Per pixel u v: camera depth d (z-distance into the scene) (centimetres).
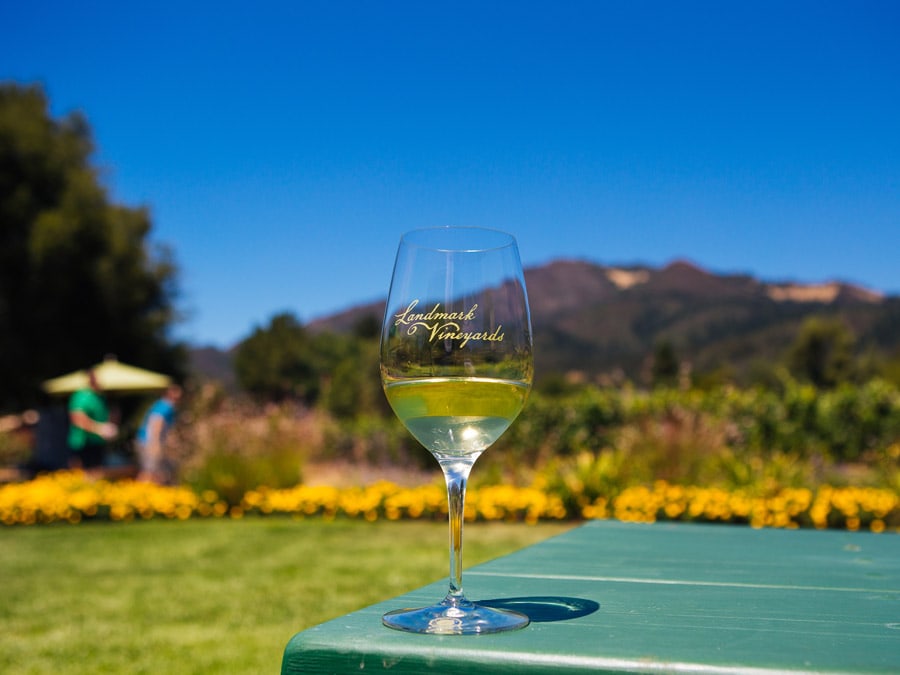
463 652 88
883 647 89
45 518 932
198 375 2477
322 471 1303
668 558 167
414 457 1403
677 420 1015
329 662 91
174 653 404
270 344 4812
